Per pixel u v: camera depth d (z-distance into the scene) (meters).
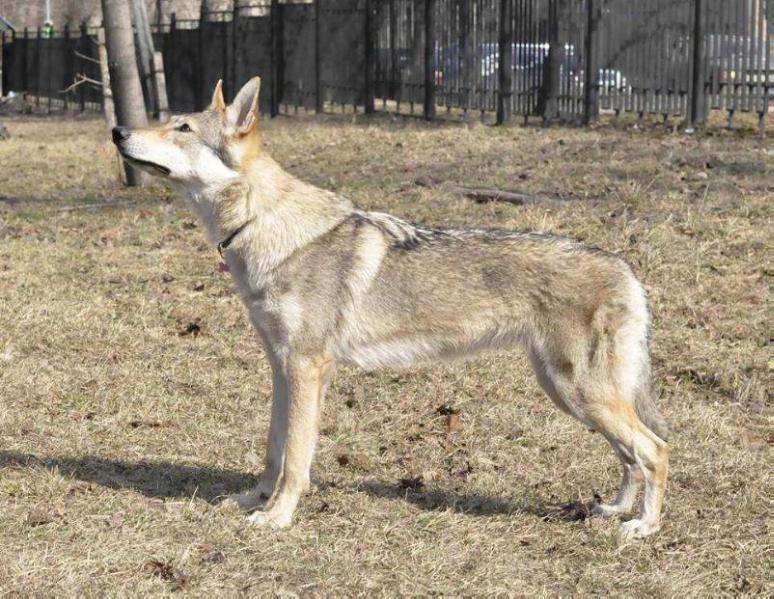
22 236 14.80
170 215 15.83
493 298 6.82
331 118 26.91
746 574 6.30
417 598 5.96
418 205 14.99
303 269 6.84
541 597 5.96
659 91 20.67
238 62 31.55
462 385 9.56
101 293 12.20
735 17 19.38
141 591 5.86
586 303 6.67
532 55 22.59
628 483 7.05
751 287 11.59
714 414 8.81
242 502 7.20
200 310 11.61
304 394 6.88
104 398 9.15
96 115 36.06
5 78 45.31
